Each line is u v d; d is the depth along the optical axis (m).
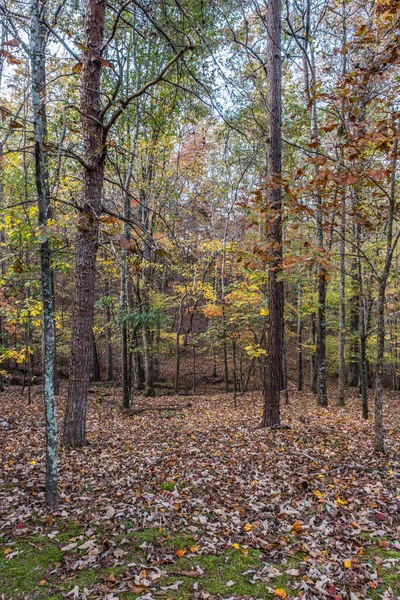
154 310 10.62
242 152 11.30
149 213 11.59
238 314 11.93
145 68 8.83
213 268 16.25
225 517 3.61
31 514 3.55
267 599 2.49
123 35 7.99
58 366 19.48
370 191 5.86
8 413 9.75
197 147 14.13
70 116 6.04
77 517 3.53
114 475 4.70
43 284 3.51
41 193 3.33
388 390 18.17
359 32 4.09
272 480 4.57
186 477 4.61
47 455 3.70
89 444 6.13
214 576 2.73
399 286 11.48
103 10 5.06
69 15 6.76
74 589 2.48
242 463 5.20
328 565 2.88
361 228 8.45
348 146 4.31
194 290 15.50
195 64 6.62
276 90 7.24
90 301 5.91
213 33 5.87
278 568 2.85
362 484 4.46
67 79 7.09
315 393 16.86
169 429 7.93
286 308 12.99
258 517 3.66
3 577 2.60
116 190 11.46
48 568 2.73
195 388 19.34
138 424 8.82
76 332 5.93
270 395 7.62
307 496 4.14
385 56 4.29
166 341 17.91
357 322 16.52
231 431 7.34
